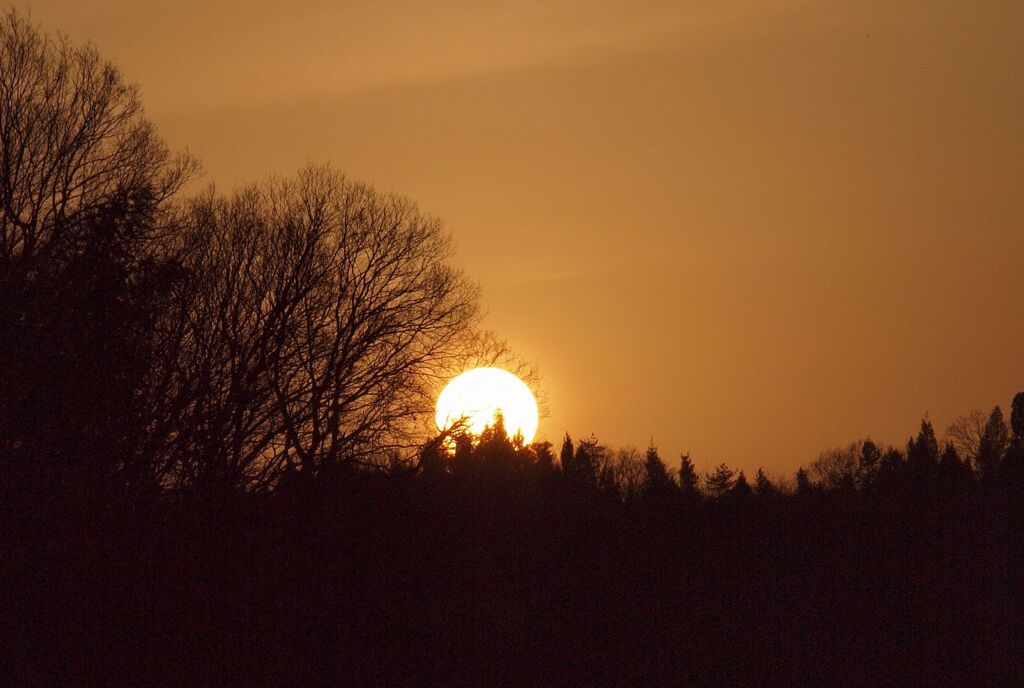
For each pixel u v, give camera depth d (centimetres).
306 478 9988
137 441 8669
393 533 10262
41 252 8900
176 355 9769
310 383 11344
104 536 7562
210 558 8338
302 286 11750
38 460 7444
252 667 8275
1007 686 11494
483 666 11056
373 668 9531
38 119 9494
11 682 6794
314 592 9219
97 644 7256
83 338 8419
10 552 7006
